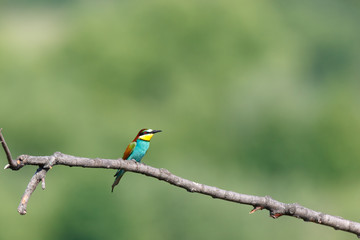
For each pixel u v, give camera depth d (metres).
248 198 4.68
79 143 51.09
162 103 61.31
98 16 65.25
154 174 4.60
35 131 50.19
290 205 4.71
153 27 63.19
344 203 42.25
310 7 79.88
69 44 63.12
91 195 33.78
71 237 33.19
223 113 58.00
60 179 35.59
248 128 55.75
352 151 54.09
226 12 64.12
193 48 62.81
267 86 56.16
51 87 53.88
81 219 33.38
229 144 56.00
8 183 36.38
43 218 33.81
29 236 33.59
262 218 28.97
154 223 31.62
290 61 66.12
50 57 61.94
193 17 62.75
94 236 33.31
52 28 68.25
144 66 61.75
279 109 54.91
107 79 61.50
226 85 60.16
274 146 54.47
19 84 53.44
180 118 58.47
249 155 55.38
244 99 56.06
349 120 54.50
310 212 4.71
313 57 77.44
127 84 61.53
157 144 55.78
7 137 50.12
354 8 81.00
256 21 65.50
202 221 29.88
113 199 33.38
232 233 28.97
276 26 68.38
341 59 78.94
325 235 27.77
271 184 50.72
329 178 53.81
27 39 64.94
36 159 4.02
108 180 34.34
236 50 63.38
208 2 64.00
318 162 54.59
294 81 59.94
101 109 58.84
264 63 62.28
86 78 61.03
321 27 77.81
